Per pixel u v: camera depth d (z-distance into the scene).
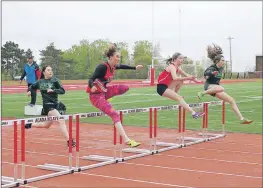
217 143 10.67
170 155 9.07
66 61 59.44
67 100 23.94
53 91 8.19
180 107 9.96
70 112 17.64
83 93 29.77
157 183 6.68
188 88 37.28
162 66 46.38
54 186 6.51
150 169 7.70
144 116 16.72
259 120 15.31
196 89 35.56
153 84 39.16
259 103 22.11
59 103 8.34
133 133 12.45
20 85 41.72
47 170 7.66
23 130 6.59
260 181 6.79
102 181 6.82
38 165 7.93
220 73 9.96
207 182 6.73
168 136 11.82
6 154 9.20
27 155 9.09
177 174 7.30
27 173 7.42
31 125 7.89
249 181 6.79
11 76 53.06
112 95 7.75
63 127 8.25
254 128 13.42
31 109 16.52
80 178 7.03
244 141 11.00
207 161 8.42
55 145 10.40
